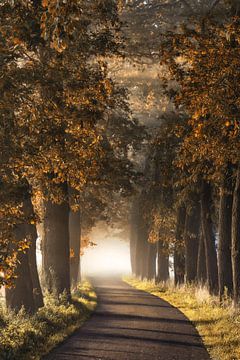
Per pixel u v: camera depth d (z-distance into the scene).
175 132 34.97
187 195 51.03
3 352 23.41
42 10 21.34
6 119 23.06
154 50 58.34
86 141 26.02
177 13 61.44
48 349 26.45
